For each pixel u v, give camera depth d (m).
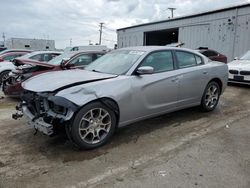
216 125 4.69
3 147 3.72
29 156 3.43
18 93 6.50
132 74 4.04
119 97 3.74
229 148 3.67
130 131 4.37
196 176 2.91
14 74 6.68
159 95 4.32
